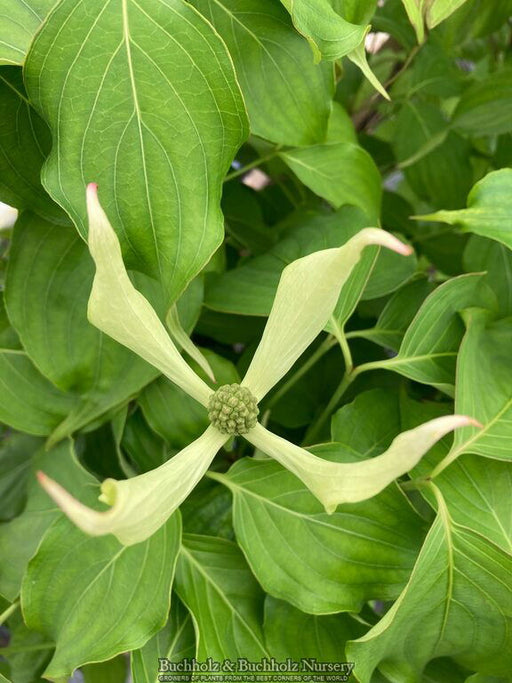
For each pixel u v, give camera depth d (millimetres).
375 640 177
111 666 257
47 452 217
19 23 162
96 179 154
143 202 156
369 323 258
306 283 149
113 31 151
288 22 184
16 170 190
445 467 197
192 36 152
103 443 242
